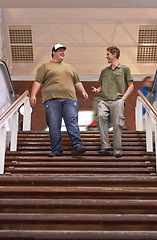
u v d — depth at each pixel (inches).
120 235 93.6
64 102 176.7
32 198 117.1
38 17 462.0
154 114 156.2
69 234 93.5
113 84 184.4
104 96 183.8
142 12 462.3
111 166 165.6
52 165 165.0
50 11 457.1
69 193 116.9
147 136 186.5
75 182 128.4
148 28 479.2
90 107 526.3
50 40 486.0
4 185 128.6
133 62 506.6
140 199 118.3
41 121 525.0
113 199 114.6
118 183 129.0
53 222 100.7
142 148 188.2
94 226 103.0
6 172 160.4
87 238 93.3
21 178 128.4
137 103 238.4
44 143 193.9
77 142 169.9
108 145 175.6
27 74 509.0
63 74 180.4
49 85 179.2
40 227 103.0
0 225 101.9
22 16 461.1
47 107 176.4
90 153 179.2
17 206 108.1
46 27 472.1
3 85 251.6
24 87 513.7
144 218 101.0
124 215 101.6
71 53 497.0
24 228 102.7
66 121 174.1
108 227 103.3
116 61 188.9
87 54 498.9
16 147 191.0
